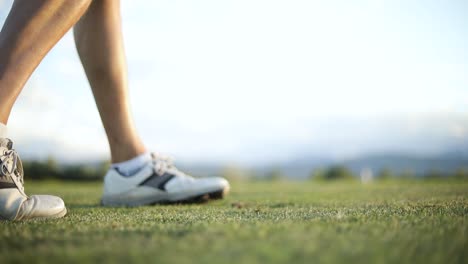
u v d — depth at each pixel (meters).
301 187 4.91
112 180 2.41
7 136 1.43
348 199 2.59
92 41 2.09
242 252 0.76
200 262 0.71
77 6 1.46
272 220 1.29
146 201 2.43
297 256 0.73
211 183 2.47
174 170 2.55
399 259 0.73
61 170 7.02
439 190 3.26
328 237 0.89
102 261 0.74
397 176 11.32
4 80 1.35
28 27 1.37
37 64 1.42
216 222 1.25
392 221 1.16
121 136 2.38
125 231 1.05
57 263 0.74
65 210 1.59
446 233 0.97
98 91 2.23
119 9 2.16
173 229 1.07
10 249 0.86
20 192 1.46
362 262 0.70
